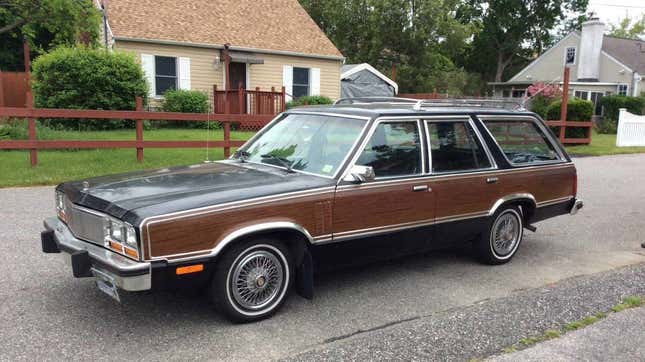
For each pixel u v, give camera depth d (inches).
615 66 1437.0
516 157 225.8
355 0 1461.6
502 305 173.3
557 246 257.1
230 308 155.9
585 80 1493.6
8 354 137.9
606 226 300.0
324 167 178.2
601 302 177.5
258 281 159.5
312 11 1562.5
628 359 140.9
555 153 244.7
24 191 337.7
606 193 404.8
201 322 160.2
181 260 143.3
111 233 146.6
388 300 181.5
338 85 954.1
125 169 404.5
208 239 147.1
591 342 149.6
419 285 197.2
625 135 792.3
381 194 180.4
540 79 1726.1
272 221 157.3
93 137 534.6
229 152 468.8
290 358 136.8
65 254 160.6
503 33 2094.0
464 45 1539.1
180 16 822.5
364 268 216.2
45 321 158.2
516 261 230.8
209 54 817.5
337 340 150.1
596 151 695.1
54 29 544.7
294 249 167.8
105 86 636.1
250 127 647.8
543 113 943.7
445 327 156.3
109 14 750.5
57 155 452.1
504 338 150.3
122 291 183.2
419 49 1429.6
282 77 890.7
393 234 185.8
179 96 742.5
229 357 139.1
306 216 164.1
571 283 196.2
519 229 229.5
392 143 187.5
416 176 190.2
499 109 227.8
